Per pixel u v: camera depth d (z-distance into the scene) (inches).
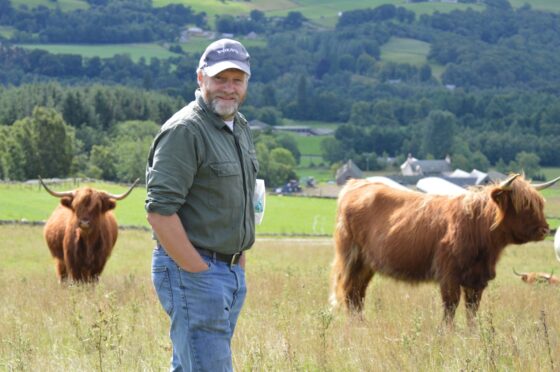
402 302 457.7
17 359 290.0
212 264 214.1
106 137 4724.4
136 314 385.4
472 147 6190.9
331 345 319.3
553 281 686.5
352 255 462.6
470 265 413.4
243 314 421.1
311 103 7632.9
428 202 432.5
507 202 404.5
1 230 1311.5
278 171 4751.5
